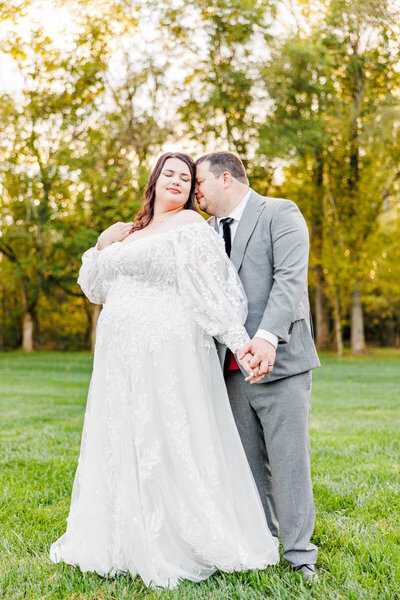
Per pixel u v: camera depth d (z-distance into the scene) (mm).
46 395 9570
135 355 2496
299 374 2539
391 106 16391
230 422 2545
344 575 2359
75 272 18750
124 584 2377
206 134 17938
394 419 6703
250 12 14523
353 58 15438
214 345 2607
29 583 2354
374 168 19781
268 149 16734
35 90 16094
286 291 2439
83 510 2537
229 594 2219
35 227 20484
